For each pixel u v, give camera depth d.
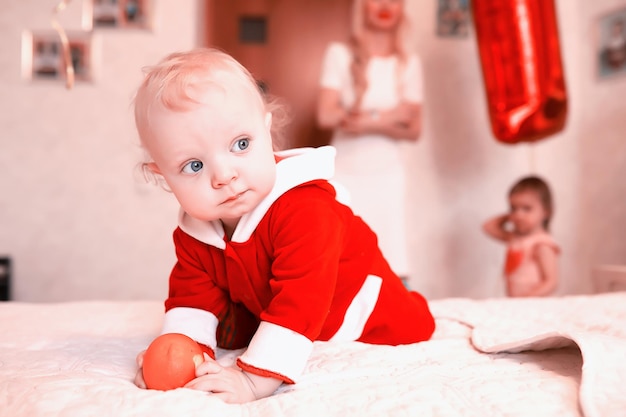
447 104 3.20
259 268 0.92
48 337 1.07
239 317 1.02
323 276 0.83
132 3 3.04
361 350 0.96
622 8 2.90
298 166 0.90
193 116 0.76
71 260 3.05
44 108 3.03
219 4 3.20
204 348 0.93
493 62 2.46
